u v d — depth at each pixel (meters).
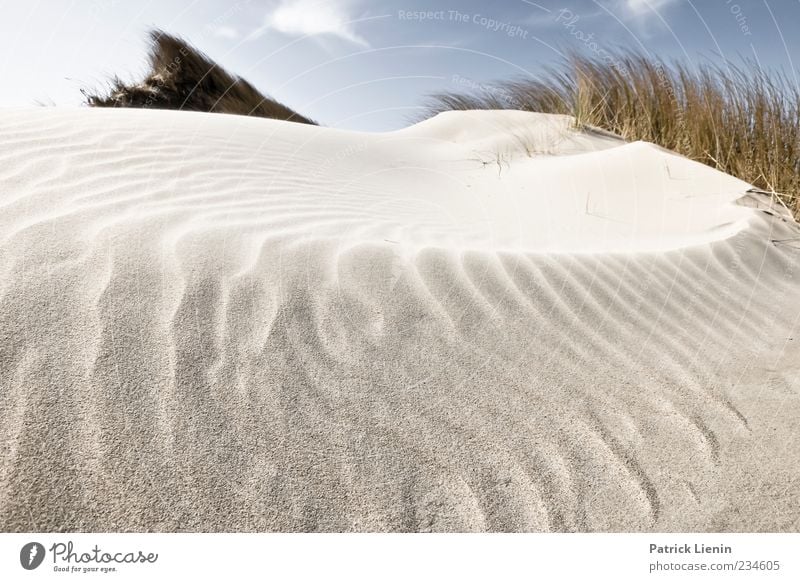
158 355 1.33
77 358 1.26
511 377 1.47
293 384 1.33
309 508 1.06
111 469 1.05
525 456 1.22
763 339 1.81
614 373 1.54
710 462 1.24
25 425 1.09
